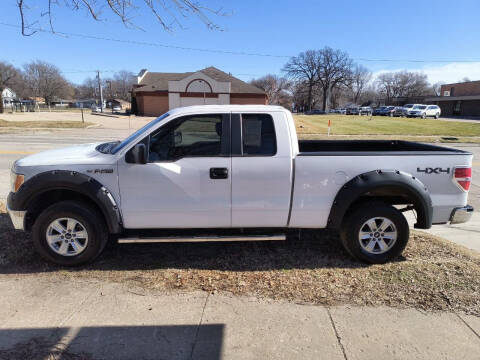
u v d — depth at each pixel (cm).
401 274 366
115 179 364
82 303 310
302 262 398
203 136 370
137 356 247
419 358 248
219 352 252
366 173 374
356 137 1998
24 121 2778
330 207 379
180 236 387
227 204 373
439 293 330
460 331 278
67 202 369
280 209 377
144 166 363
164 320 287
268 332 274
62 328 275
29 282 346
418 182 375
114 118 3731
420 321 290
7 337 263
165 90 4319
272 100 8588
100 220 375
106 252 420
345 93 10294
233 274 368
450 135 2230
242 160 367
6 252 404
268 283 349
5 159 1076
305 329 278
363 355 250
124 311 299
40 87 8712
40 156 387
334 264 393
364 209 381
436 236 495
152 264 390
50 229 370
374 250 391
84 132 2189
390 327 282
